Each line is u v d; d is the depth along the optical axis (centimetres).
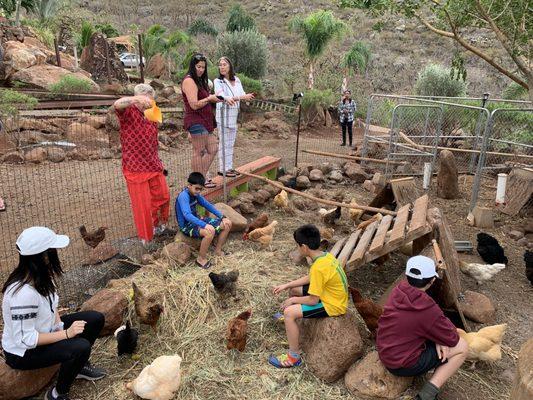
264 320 480
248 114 1847
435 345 370
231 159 791
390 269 617
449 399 399
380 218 642
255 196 810
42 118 1247
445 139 1253
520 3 696
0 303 473
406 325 364
